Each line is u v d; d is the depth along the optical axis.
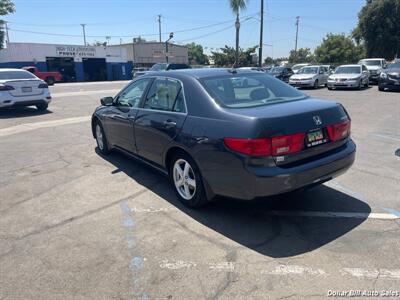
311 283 2.90
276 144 3.39
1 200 4.74
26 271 3.16
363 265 3.12
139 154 5.25
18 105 11.96
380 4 43.34
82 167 6.06
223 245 3.51
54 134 8.91
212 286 2.90
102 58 49.47
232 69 4.77
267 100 4.14
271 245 3.49
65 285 2.96
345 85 20.73
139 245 3.54
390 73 18.69
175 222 4.01
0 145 7.80
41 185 5.26
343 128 4.02
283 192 3.47
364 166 5.87
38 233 3.84
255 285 2.90
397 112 11.51
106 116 6.12
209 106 3.91
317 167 3.63
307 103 4.06
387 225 3.84
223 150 3.57
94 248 3.51
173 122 4.25
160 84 4.75
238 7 32.72
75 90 24.34
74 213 4.31
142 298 2.78
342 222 3.93
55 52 44.75
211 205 4.43
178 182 4.46
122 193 4.89
